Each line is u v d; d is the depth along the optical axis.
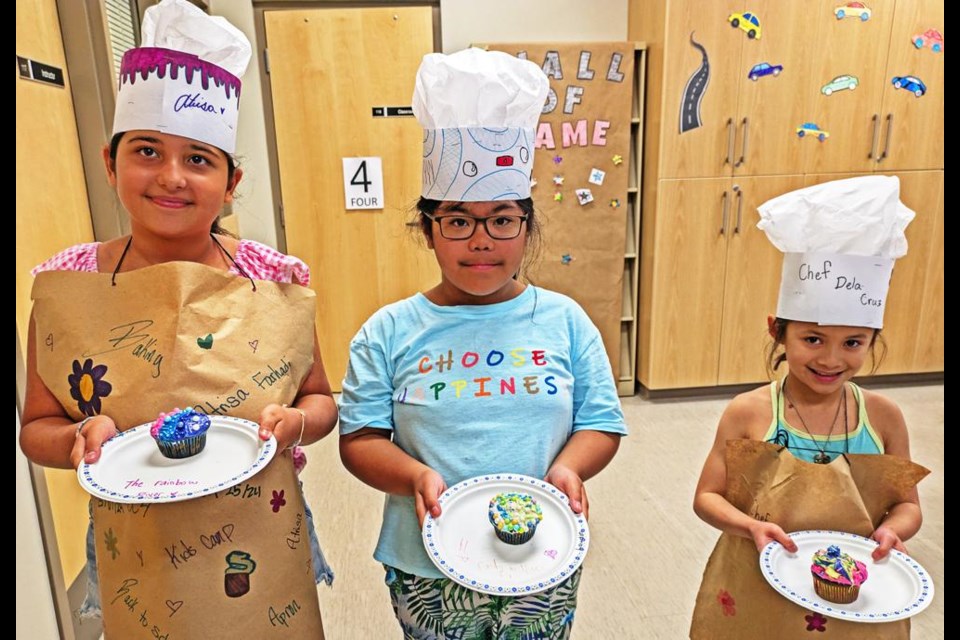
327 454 2.70
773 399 1.12
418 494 0.91
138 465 0.84
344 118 3.16
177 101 0.91
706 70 2.87
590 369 1.07
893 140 3.02
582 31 3.21
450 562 0.82
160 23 0.91
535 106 0.96
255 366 0.94
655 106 2.98
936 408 3.08
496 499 0.89
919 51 2.92
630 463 2.62
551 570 0.81
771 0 2.81
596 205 3.13
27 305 1.53
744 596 1.07
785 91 2.92
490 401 0.98
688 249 3.09
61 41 1.74
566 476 0.95
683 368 3.26
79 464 0.81
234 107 1.00
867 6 2.85
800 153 3.00
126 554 0.85
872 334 1.05
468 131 0.93
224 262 1.06
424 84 0.95
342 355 3.48
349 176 3.23
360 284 3.39
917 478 1.00
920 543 1.99
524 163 0.97
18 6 1.53
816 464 1.03
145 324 0.90
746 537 1.03
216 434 0.89
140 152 0.92
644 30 3.05
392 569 1.03
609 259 3.20
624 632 1.67
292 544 0.94
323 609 1.77
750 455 1.06
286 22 3.03
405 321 1.06
